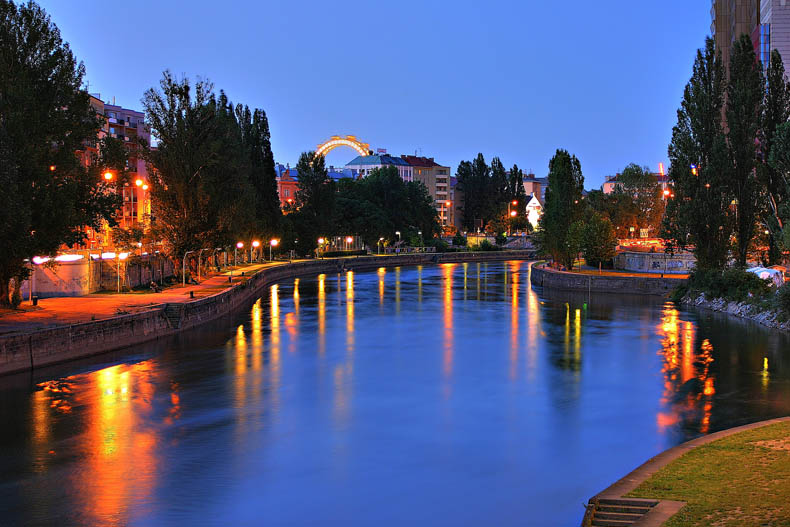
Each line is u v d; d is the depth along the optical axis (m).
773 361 48.78
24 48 51.41
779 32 124.94
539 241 124.44
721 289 77.06
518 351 53.66
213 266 108.62
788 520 18.00
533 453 30.72
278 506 25.42
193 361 49.16
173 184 78.06
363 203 173.75
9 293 55.59
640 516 19.44
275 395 40.47
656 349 53.75
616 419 35.62
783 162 62.34
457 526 23.77
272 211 129.38
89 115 54.94
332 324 67.50
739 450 24.67
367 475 28.31
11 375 42.31
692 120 80.19
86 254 67.12
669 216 83.50
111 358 48.56
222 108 100.19
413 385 42.94
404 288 105.44
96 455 30.47
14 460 29.86
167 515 24.66
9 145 46.34
